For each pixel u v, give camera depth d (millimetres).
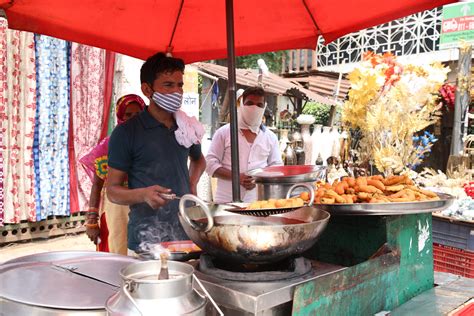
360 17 2611
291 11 2709
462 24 6004
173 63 2381
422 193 2023
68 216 5891
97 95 5883
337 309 1429
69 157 5770
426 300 1796
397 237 1820
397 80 3498
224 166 3662
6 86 5098
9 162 5219
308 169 2469
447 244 3285
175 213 2496
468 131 6391
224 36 2936
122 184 2443
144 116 2490
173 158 2510
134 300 1031
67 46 5566
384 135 3590
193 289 1141
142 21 2596
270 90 7223
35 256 1606
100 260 1599
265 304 1227
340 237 1909
